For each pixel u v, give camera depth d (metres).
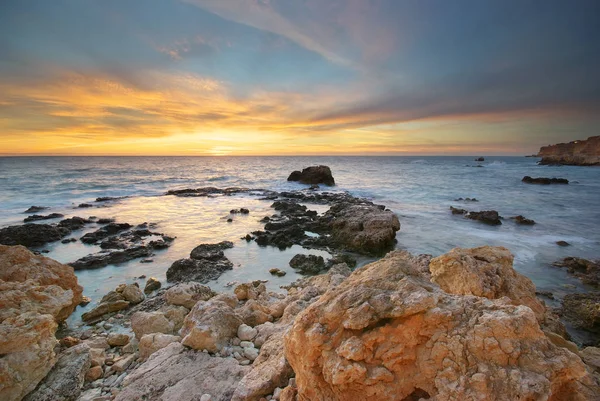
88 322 8.35
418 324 2.93
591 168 74.94
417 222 21.78
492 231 19.47
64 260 14.12
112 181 45.91
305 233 18.72
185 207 27.28
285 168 87.75
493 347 2.66
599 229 19.86
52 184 39.69
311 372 3.09
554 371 2.56
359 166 96.19
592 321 8.52
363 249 16.03
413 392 2.89
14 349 4.54
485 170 73.19
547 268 13.23
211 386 4.29
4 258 7.49
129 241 16.75
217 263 13.33
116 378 5.20
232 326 5.77
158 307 9.12
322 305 3.31
